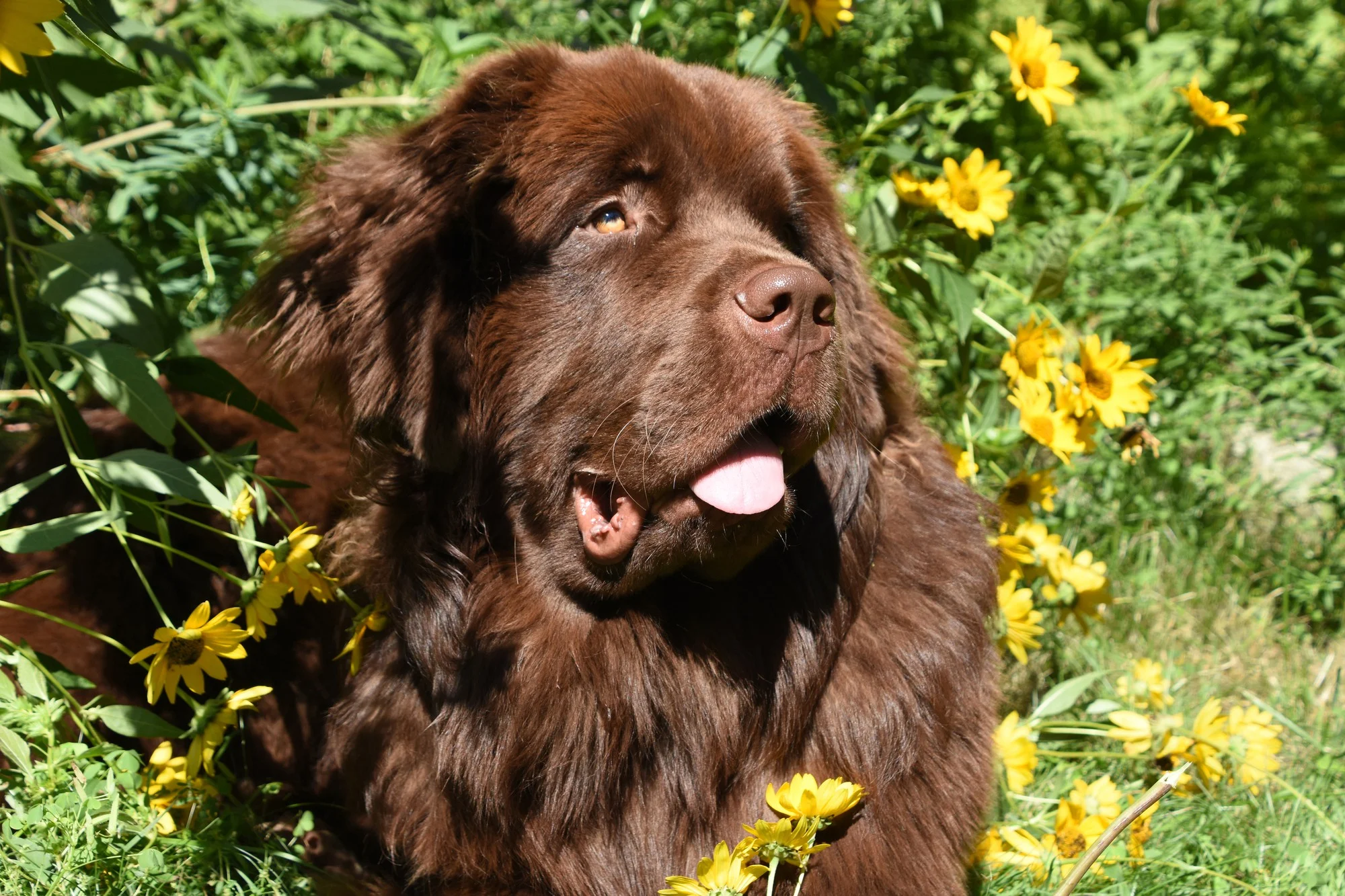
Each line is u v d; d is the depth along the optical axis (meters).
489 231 2.65
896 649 2.73
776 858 2.24
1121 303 5.04
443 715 2.63
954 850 2.75
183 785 2.71
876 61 5.12
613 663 2.62
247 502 2.77
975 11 6.48
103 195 4.33
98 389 2.85
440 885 2.68
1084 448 3.52
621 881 2.63
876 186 4.42
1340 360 5.21
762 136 2.75
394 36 4.38
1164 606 4.35
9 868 2.34
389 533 2.69
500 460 2.66
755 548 2.47
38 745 2.71
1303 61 6.96
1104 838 2.37
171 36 4.48
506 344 2.63
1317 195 6.96
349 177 2.82
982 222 3.58
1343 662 4.24
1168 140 5.65
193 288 4.16
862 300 2.99
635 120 2.59
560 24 4.93
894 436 3.01
